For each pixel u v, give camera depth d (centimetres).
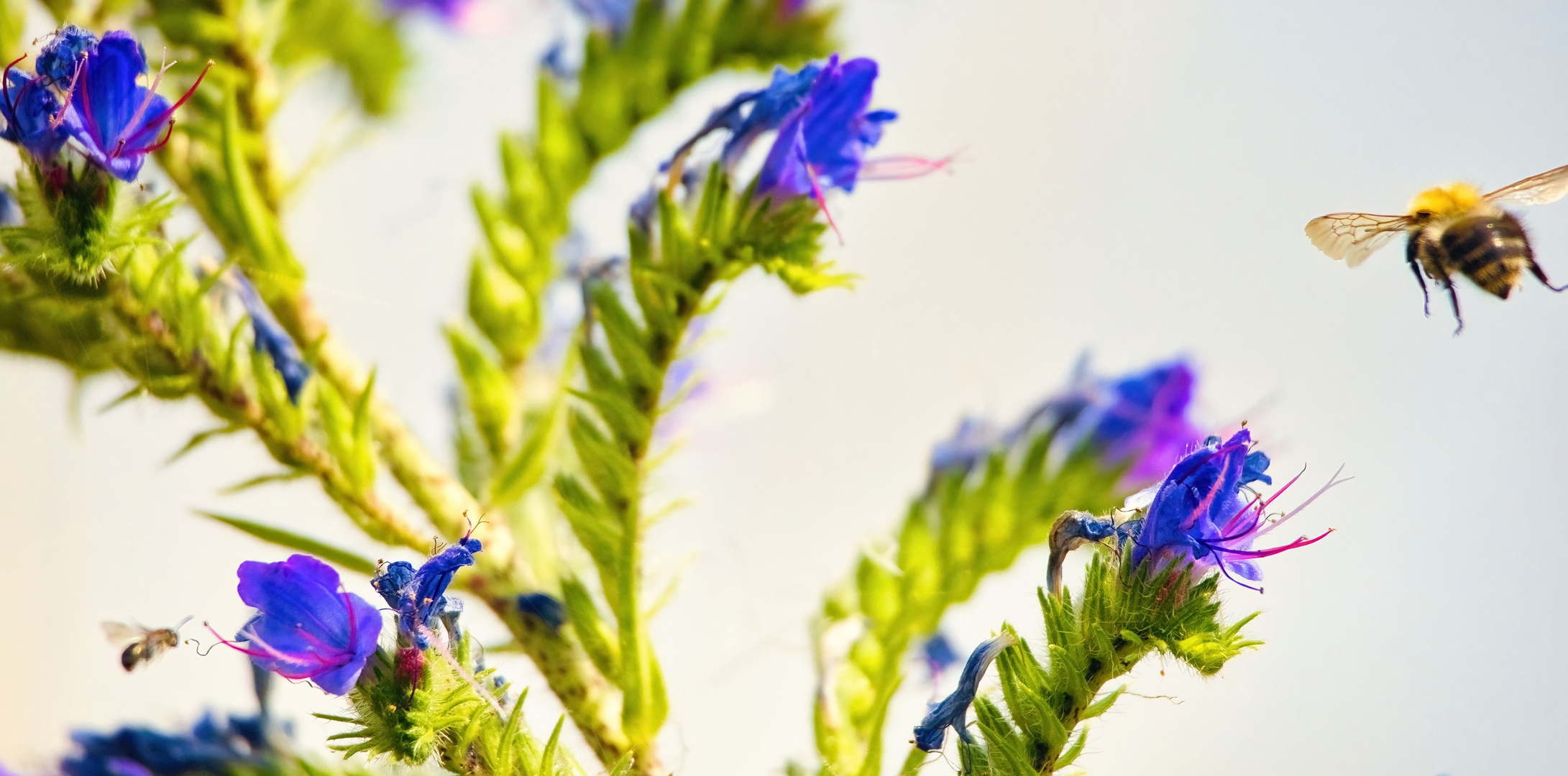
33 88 37
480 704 37
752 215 38
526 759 38
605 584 39
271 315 40
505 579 40
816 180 38
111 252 38
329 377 40
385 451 40
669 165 39
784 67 39
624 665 39
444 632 37
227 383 39
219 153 40
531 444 39
